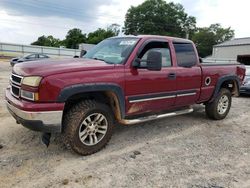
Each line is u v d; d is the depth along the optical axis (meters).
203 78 5.38
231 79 6.14
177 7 73.56
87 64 3.83
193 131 5.27
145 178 3.28
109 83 3.80
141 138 4.69
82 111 3.65
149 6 70.75
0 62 27.22
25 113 3.29
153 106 4.56
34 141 4.24
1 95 7.94
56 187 2.99
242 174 3.50
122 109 4.07
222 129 5.50
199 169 3.59
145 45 4.39
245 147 4.50
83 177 3.23
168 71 4.64
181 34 74.44
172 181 3.24
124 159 3.78
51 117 3.36
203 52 74.06
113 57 4.32
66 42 74.75
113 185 3.09
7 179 3.10
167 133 5.05
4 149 3.91
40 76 3.30
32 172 3.29
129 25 73.56
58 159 3.67
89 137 3.84
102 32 73.12
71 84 3.44
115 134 4.83
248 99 9.81
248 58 41.69
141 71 4.21
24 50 38.59
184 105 5.23
